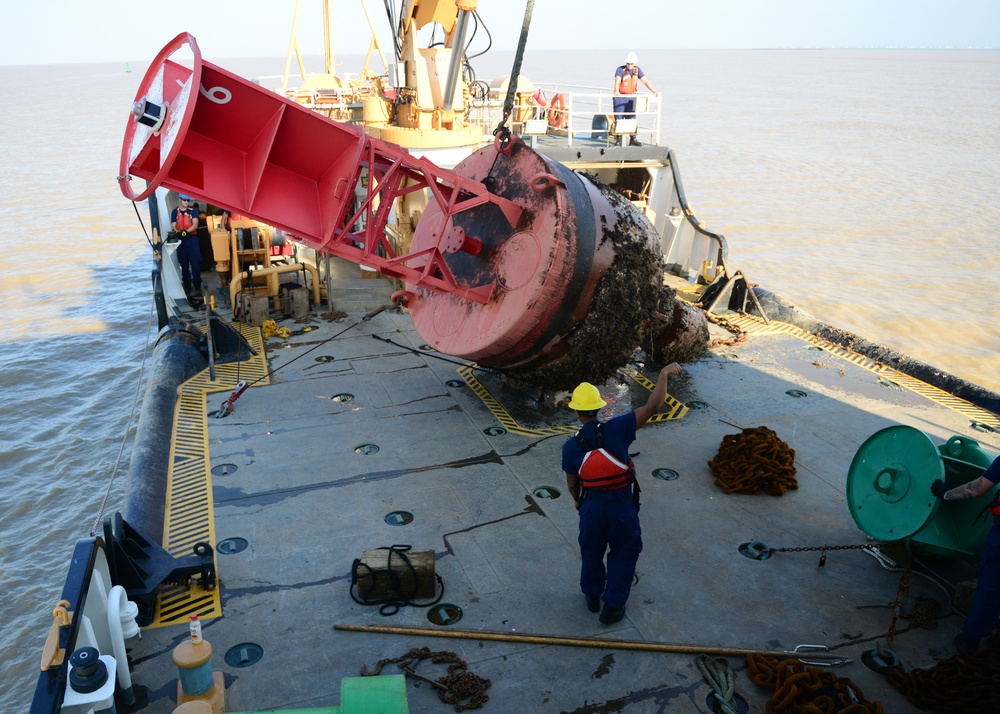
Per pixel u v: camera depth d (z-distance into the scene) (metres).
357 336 10.09
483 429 7.57
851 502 5.61
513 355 7.11
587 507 4.76
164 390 8.11
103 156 48.09
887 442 5.42
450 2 10.52
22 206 31.56
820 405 8.15
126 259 23.03
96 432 12.39
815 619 5.00
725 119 71.25
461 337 7.43
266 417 7.79
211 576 5.20
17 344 16.02
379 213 6.86
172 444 7.21
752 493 6.45
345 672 4.51
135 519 5.68
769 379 8.85
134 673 4.48
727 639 4.80
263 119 6.00
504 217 7.17
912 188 34.47
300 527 5.93
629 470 4.75
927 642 4.79
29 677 7.64
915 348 15.24
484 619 4.97
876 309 17.58
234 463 6.88
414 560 5.11
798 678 4.30
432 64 11.02
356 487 6.51
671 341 8.55
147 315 17.73
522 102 13.98
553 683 4.45
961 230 25.81
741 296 11.20
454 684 4.38
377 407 8.04
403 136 11.09
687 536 5.88
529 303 6.53
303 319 10.63
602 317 6.72
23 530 9.94
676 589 5.28
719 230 25.92
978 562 5.02
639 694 4.38
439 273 8.04
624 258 6.75
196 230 11.41
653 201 13.41
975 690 4.17
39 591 8.82
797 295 18.61
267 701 4.29
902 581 5.17
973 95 117.81
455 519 6.07
